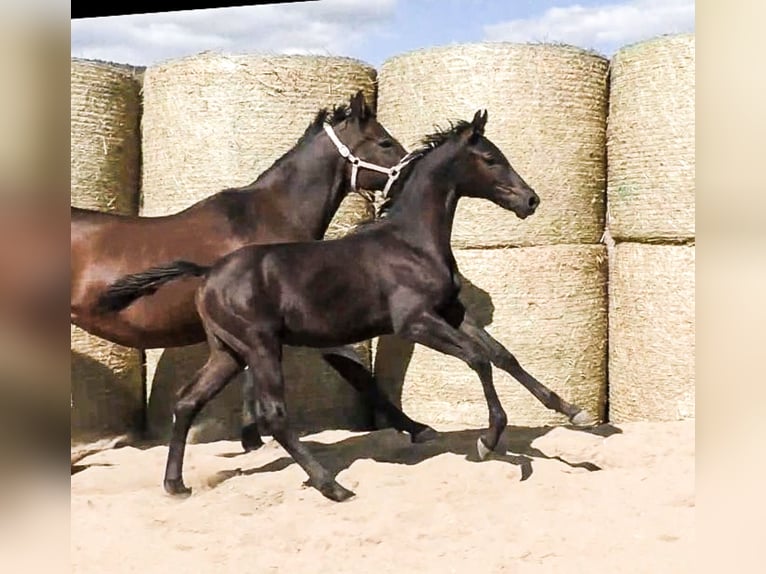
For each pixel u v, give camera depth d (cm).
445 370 475
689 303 457
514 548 303
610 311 498
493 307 469
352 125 417
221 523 340
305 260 365
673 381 461
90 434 468
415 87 475
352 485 373
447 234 379
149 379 495
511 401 470
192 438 476
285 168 422
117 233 411
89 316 409
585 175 480
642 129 463
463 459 396
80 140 469
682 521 324
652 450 413
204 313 365
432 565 295
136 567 300
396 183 393
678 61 449
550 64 466
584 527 321
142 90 493
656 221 460
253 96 465
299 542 319
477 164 375
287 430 359
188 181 471
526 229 469
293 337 367
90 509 356
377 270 366
